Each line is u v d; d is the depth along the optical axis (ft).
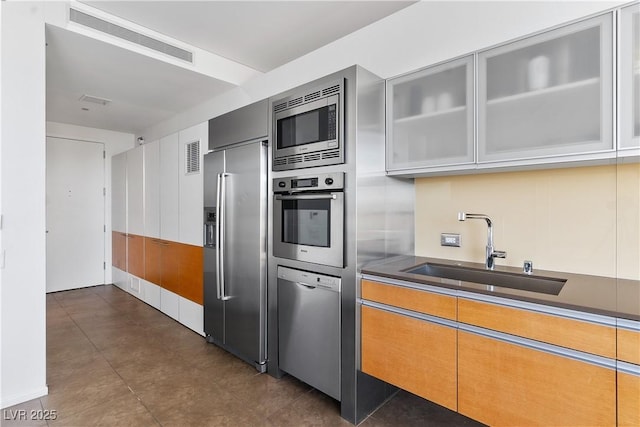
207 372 8.15
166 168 12.32
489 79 5.60
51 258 15.60
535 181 6.27
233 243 8.84
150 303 13.55
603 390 3.91
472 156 5.81
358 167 6.26
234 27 8.80
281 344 7.75
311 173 7.02
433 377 5.39
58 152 15.79
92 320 11.88
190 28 8.88
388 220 7.11
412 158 6.62
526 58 5.23
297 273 7.27
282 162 7.66
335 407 6.77
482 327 4.86
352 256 6.28
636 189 5.29
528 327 4.45
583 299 4.30
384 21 7.69
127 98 12.30
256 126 8.39
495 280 6.21
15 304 6.73
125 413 6.49
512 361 4.59
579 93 4.76
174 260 11.89
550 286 5.57
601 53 4.58
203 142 10.36
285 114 7.56
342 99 6.36
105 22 8.11
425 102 6.42
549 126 5.03
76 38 7.89
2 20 6.51
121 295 15.19
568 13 5.31
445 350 5.25
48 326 11.26
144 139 17.13
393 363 5.87
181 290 11.51
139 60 9.11
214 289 9.59
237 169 8.71
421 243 7.88
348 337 6.35
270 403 6.87
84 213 16.57
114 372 8.11
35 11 6.94
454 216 7.36
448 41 6.67
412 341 5.63
